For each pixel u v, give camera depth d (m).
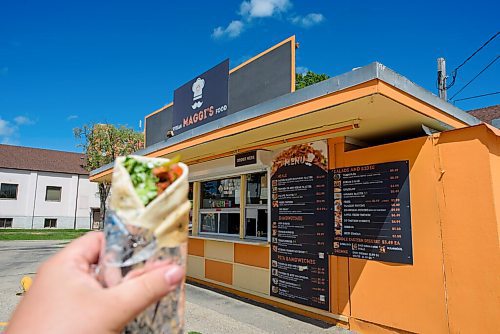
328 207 4.91
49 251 13.61
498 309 3.31
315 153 5.16
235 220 6.79
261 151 5.75
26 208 25.38
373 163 4.44
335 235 4.79
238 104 6.07
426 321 3.80
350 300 4.54
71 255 1.02
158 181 1.01
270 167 5.85
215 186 7.45
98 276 0.95
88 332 0.89
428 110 3.80
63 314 0.90
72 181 27.39
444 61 8.66
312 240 5.07
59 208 26.61
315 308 4.95
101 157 23.86
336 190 4.83
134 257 0.92
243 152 6.09
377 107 3.54
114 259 0.92
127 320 0.90
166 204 0.95
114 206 0.95
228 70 6.23
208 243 7.21
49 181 26.55
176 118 7.66
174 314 0.97
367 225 4.43
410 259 3.99
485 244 3.46
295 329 4.52
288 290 5.34
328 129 4.54
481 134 3.58
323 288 4.86
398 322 4.02
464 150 3.69
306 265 5.12
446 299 3.68
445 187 3.80
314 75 18.61
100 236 1.13
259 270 5.91
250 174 6.50
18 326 0.92
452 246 3.69
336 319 4.67
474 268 3.51
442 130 4.57
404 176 4.14
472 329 3.47
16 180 25.31
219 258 6.87
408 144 4.14
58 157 29.23
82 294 0.92
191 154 6.81
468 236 3.58
